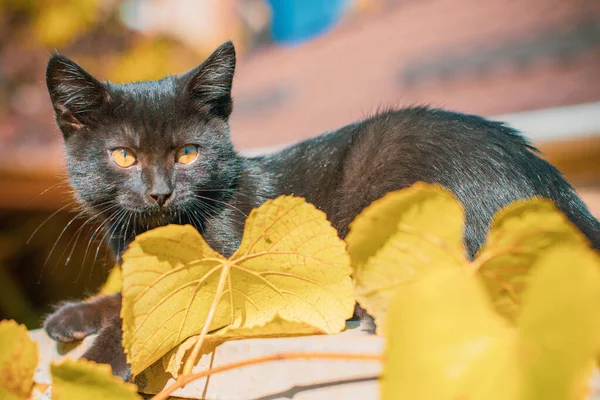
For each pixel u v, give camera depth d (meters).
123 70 1.28
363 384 0.33
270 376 0.36
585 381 0.22
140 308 0.34
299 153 0.56
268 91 1.36
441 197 0.26
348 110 1.00
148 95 0.52
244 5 2.17
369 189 0.50
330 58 1.39
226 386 0.36
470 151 0.48
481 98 0.85
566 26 0.95
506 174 0.47
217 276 0.35
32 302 0.93
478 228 0.45
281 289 0.36
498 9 1.13
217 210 0.53
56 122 0.52
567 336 0.22
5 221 0.94
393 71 1.10
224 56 0.53
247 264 0.35
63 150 0.54
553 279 0.22
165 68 1.32
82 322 0.46
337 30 1.65
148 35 1.38
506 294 0.27
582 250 0.22
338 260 0.34
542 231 0.25
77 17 1.24
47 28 1.24
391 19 1.44
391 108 0.56
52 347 0.45
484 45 1.01
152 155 0.51
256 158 0.57
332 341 0.35
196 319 0.36
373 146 0.52
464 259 0.27
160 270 0.33
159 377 0.38
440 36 1.15
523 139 0.50
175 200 0.50
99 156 0.51
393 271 0.29
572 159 0.76
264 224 0.34
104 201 0.52
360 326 0.39
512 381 0.23
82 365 0.30
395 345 0.23
